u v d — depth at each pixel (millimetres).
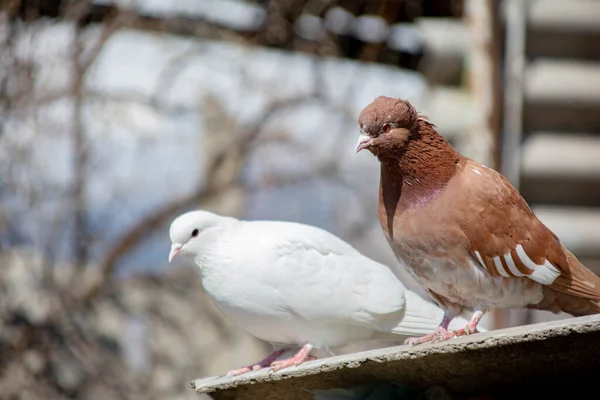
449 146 5262
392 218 5270
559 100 9492
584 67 9516
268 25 12398
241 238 5793
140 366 12180
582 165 9586
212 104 12320
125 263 12133
